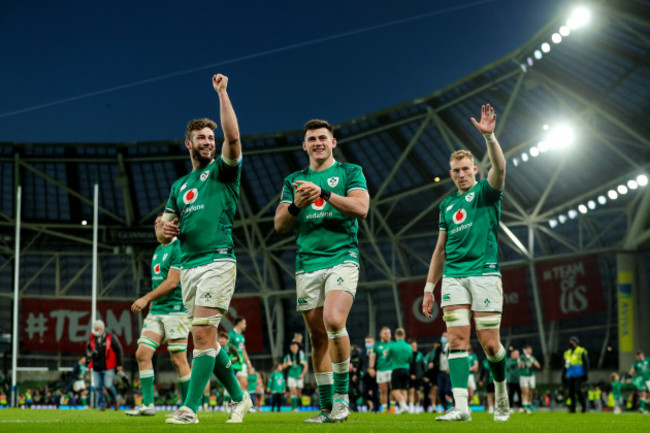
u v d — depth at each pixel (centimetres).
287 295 4619
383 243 4653
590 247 4147
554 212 3981
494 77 3334
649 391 2295
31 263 4775
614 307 4091
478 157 3809
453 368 664
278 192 4394
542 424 516
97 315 4678
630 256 3512
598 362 4144
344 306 558
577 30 2905
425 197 4256
